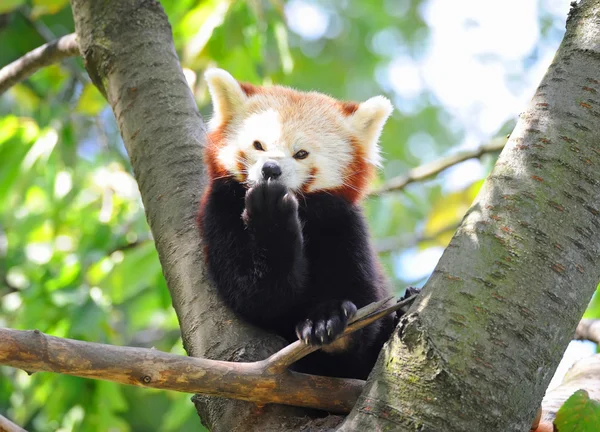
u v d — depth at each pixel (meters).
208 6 11.53
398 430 4.85
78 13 8.66
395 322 7.23
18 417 12.57
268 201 6.46
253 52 12.02
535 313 4.97
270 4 13.41
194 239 7.10
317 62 24.06
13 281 13.97
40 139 12.05
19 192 12.33
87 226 12.80
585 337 8.68
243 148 8.02
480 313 4.98
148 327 15.99
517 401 4.88
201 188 7.49
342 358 6.84
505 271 5.04
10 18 13.91
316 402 5.52
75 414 11.52
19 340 4.71
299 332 6.32
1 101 17.09
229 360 6.16
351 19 25.34
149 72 8.11
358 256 7.85
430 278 5.25
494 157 13.06
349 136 8.60
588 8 5.61
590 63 5.41
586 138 5.23
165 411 16.19
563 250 5.07
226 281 6.67
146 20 8.45
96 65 8.41
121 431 11.95
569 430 5.20
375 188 11.30
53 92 13.31
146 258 11.18
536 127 5.33
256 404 5.63
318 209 7.99
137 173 7.74
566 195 5.14
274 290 6.61
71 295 11.46
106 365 4.90
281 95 8.73
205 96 11.86
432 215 14.52
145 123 7.84
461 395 4.84
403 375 4.97
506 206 5.19
